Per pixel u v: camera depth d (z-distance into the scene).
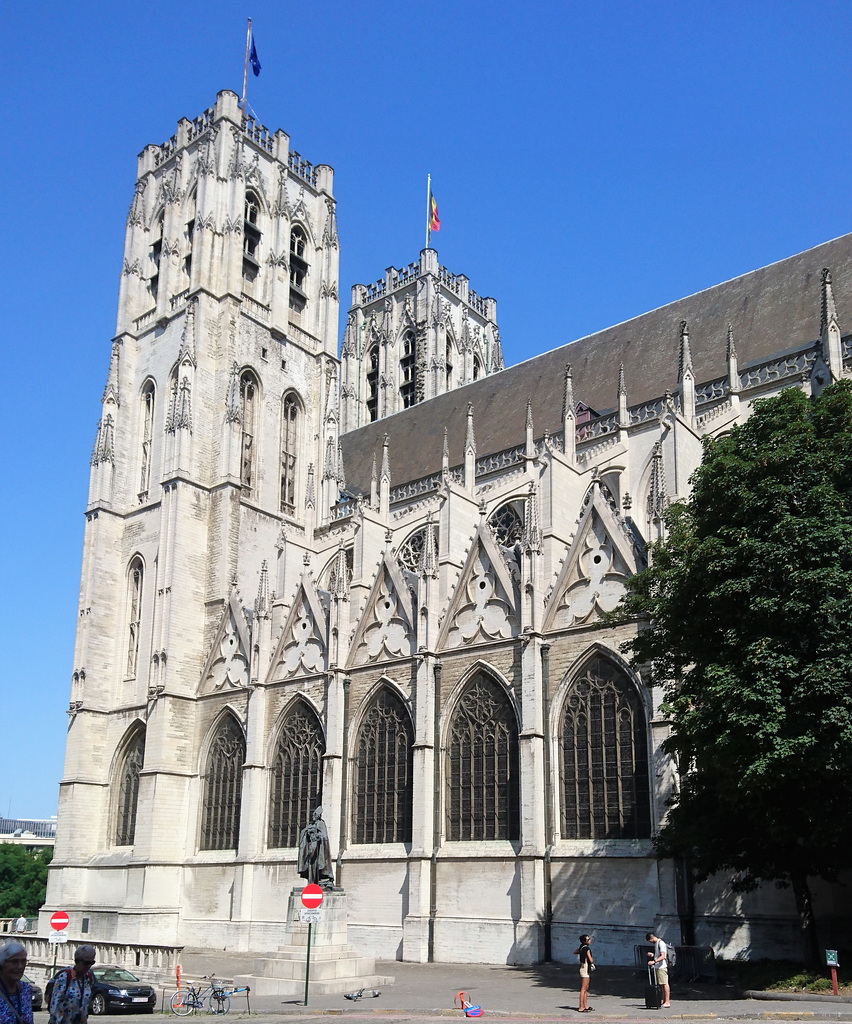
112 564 87.69
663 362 75.44
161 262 93.56
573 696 53.34
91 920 76.38
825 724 32.31
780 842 38.00
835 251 70.75
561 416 77.62
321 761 65.19
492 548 59.31
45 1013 45.03
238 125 95.12
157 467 87.50
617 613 45.62
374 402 126.75
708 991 36.97
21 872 156.88
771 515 36.69
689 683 38.25
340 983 41.53
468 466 71.62
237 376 87.44
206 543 83.19
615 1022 29.47
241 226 92.12
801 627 34.62
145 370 92.50
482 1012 32.75
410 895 55.88
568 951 49.38
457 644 59.19
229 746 74.38
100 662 84.81
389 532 68.69
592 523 55.31
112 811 81.38
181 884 73.12
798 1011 29.33
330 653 66.19
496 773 55.53
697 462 59.97
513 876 52.66
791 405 39.25
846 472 36.94
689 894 46.38
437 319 122.12
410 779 59.88
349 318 131.25
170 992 43.91
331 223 102.38
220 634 77.69
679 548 40.06
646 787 49.28
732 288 76.69
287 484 91.69
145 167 100.12
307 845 46.03
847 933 43.22
